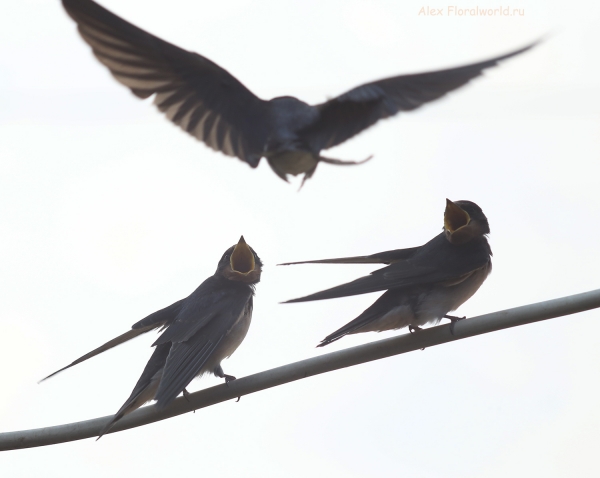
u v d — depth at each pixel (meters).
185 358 11.18
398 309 11.66
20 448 9.12
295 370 9.27
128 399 10.88
